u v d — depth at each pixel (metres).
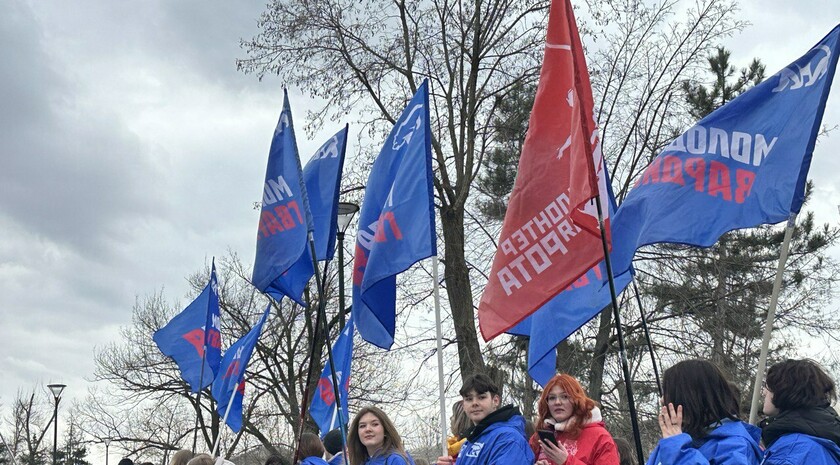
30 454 43.16
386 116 19.88
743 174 6.35
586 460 5.67
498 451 5.68
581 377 18.83
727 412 4.55
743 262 19.62
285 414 26.61
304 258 8.62
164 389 29.05
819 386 4.52
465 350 18.47
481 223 20.64
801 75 6.30
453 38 19.61
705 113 20.98
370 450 6.91
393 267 8.02
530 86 19.86
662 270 19.14
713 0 19.67
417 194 8.05
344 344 11.15
